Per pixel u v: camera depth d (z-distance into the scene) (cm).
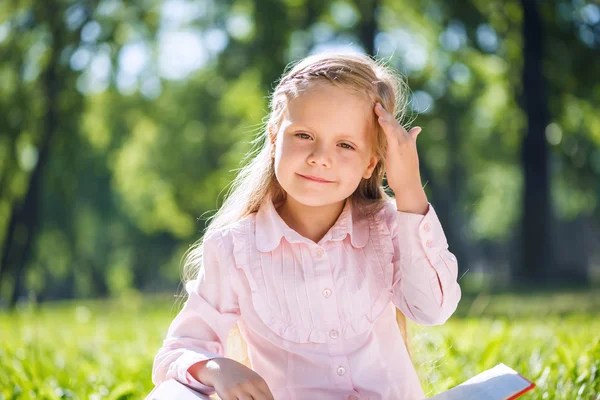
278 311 276
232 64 2691
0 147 2662
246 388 246
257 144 340
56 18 2653
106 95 2898
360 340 279
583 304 1379
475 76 2742
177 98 3250
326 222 292
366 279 286
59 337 816
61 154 2847
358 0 2536
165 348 274
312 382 272
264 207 293
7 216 2902
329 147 273
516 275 2359
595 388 376
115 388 417
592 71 2339
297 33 2662
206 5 2808
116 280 4506
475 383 251
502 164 3356
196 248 315
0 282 2716
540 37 2320
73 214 3512
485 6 2420
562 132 2653
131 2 2759
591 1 2314
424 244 277
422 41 2711
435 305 280
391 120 277
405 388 283
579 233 5147
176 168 3272
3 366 493
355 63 283
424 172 2762
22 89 2648
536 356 498
